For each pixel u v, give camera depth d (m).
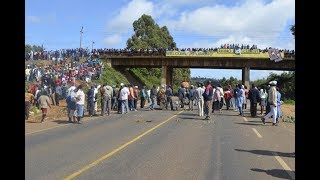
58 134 16.17
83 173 9.03
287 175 9.09
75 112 21.28
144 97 34.94
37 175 8.74
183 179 8.57
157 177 8.71
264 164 10.36
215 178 8.70
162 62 70.56
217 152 12.14
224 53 67.12
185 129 18.39
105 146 13.08
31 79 38.56
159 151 12.17
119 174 8.96
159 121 22.33
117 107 30.20
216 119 24.11
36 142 13.86
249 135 16.50
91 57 69.88
